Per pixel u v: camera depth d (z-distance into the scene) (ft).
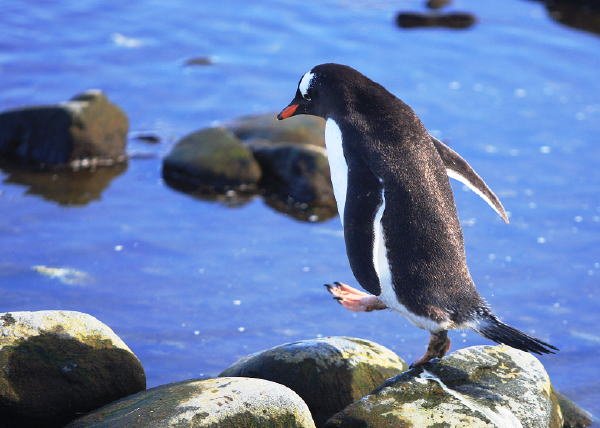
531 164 84.58
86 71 96.12
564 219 76.79
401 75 98.99
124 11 109.19
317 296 66.13
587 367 59.62
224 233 73.72
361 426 44.78
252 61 100.42
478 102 94.89
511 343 46.06
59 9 108.06
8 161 82.53
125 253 69.72
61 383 46.09
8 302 62.49
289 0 114.93
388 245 47.29
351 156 49.06
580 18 114.21
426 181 47.91
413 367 48.49
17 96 90.33
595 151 87.10
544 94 96.94
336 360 50.06
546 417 46.96
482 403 46.26
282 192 80.59
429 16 111.14
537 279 68.95
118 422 42.34
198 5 112.06
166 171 82.02
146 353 58.65
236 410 42.78
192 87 95.09
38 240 70.54
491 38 108.37
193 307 63.87
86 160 82.94
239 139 84.74
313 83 52.70
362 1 116.47
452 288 47.09
